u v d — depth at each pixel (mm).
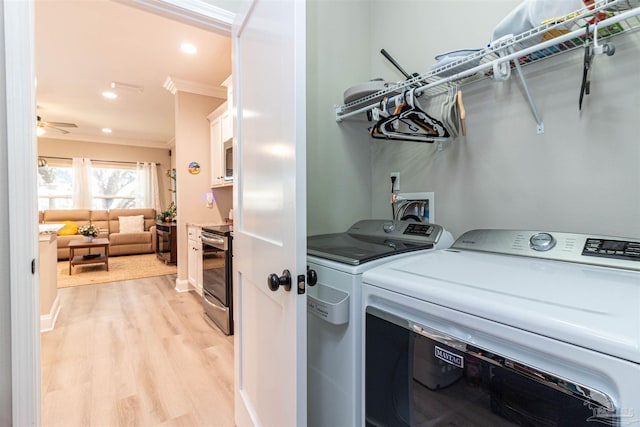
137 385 1894
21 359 1081
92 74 3705
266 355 1193
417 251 1239
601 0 904
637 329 497
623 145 1060
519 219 1334
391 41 1913
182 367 2100
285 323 1008
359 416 989
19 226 1072
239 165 1495
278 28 1030
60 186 6801
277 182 1050
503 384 626
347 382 1019
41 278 2695
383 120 1413
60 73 3666
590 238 982
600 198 1111
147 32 2797
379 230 1634
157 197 7824
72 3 2383
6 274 1066
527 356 592
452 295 711
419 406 799
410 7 1791
